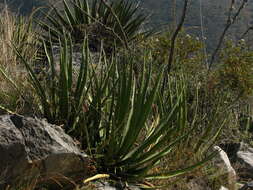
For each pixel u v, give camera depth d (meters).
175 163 4.37
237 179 5.11
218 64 6.72
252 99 7.09
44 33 8.30
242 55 6.60
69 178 3.64
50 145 3.52
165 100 5.20
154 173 4.15
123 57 4.73
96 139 4.23
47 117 4.29
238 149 5.73
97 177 3.83
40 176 3.49
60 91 4.24
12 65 5.34
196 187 4.38
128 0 9.20
